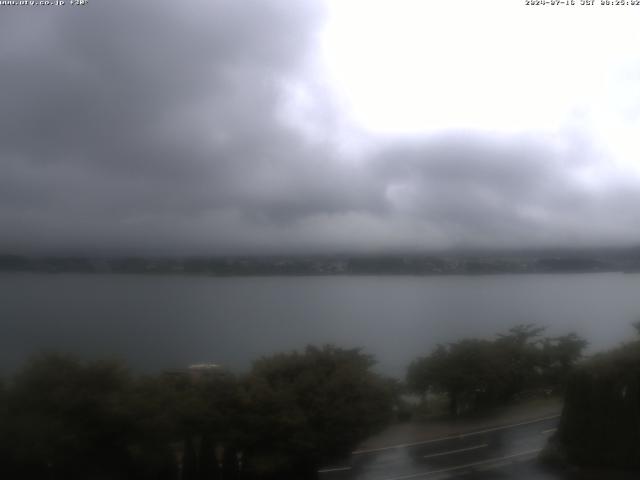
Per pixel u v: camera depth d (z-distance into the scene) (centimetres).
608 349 1883
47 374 1312
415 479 1498
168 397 1395
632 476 1545
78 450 1250
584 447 1627
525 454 1702
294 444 1423
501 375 2273
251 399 1451
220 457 1459
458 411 2250
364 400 1562
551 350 2389
